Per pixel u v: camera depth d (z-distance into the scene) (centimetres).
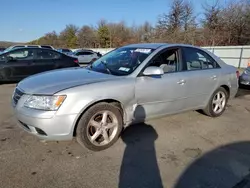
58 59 894
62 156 314
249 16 2770
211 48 2014
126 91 338
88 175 274
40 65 855
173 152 335
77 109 301
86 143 318
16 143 345
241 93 751
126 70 365
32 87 316
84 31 6056
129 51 418
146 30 4869
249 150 346
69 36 6212
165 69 391
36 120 292
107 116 334
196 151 339
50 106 293
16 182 257
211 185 261
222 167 298
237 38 2786
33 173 274
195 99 438
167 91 385
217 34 2758
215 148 350
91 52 2161
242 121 471
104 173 279
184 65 420
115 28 5544
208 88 454
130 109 350
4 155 311
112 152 328
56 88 303
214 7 3045
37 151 324
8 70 807
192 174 281
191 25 3216
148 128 416
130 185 259
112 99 329
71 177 270
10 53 817
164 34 3125
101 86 319
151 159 313
